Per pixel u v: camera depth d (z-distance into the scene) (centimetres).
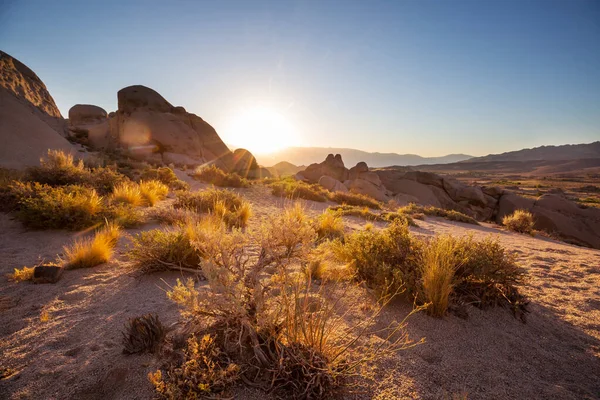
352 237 527
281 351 224
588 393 247
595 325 371
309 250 303
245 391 214
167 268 448
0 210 748
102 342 275
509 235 1359
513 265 425
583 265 668
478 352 296
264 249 293
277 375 222
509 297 406
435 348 295
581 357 303
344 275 435
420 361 269
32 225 666
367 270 434
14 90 2870
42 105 3228
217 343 244
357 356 262
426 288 360
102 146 2939
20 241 592
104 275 446
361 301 379
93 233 654
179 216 811
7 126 1608
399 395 225
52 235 632
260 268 285
